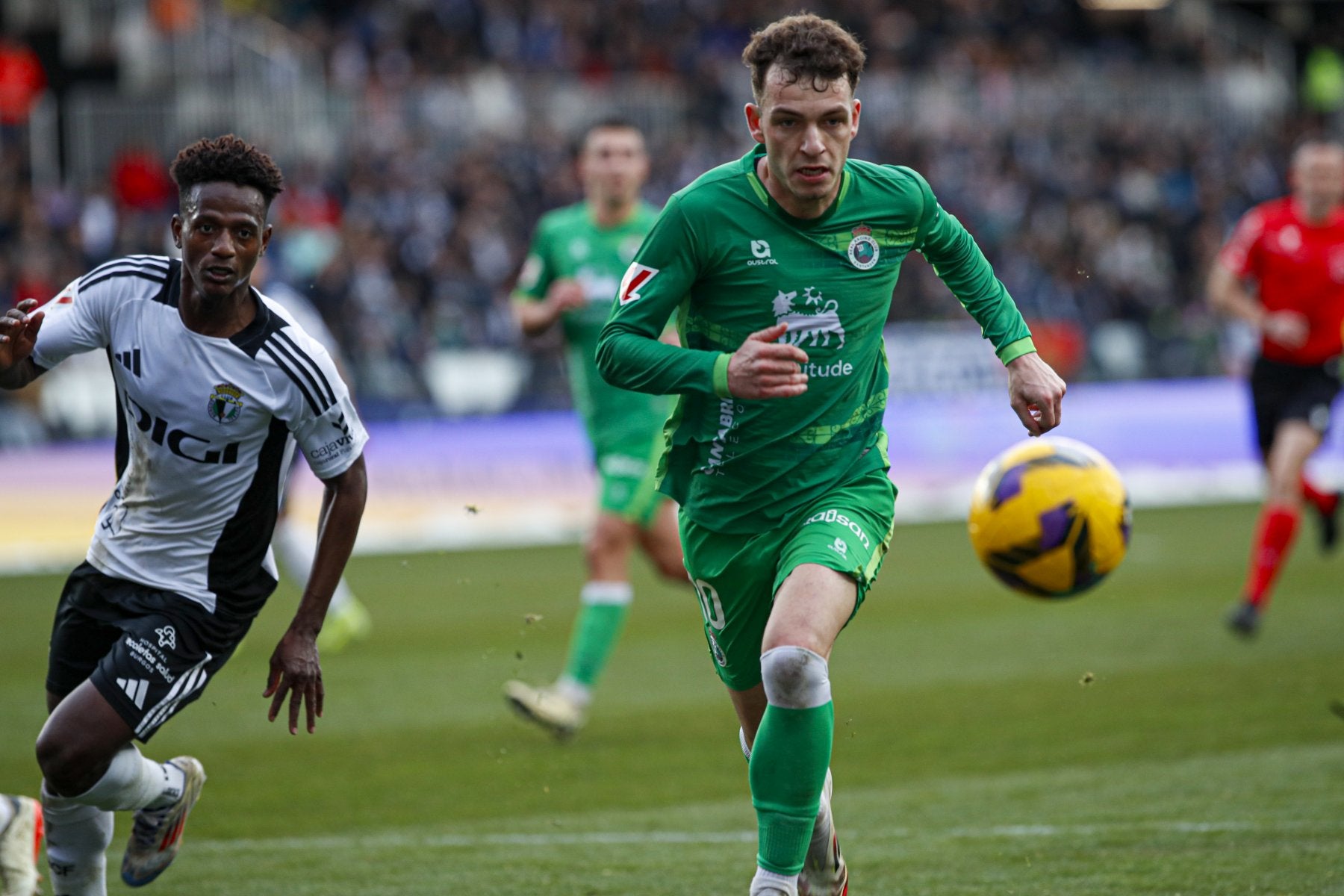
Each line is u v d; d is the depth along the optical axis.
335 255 64.06
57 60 78.75
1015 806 19.62
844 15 92.31
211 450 13.91
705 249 14.03
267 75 76.56
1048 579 15.82
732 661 14.92
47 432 52.94
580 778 22.20
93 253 63.91
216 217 13.16
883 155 81.00
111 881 17.11
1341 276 32.94
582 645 25.09
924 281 66.31
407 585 45.69
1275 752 22.38
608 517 25.78
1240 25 104.75
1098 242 80.06
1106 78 89.44
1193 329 69.50
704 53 88.12
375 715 27.27
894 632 35.28
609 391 26.33
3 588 45.69
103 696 13.47
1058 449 16.16
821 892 14.60
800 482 14.38
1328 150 32.91
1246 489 66.50
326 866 17.34
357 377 57.50
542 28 86.19
